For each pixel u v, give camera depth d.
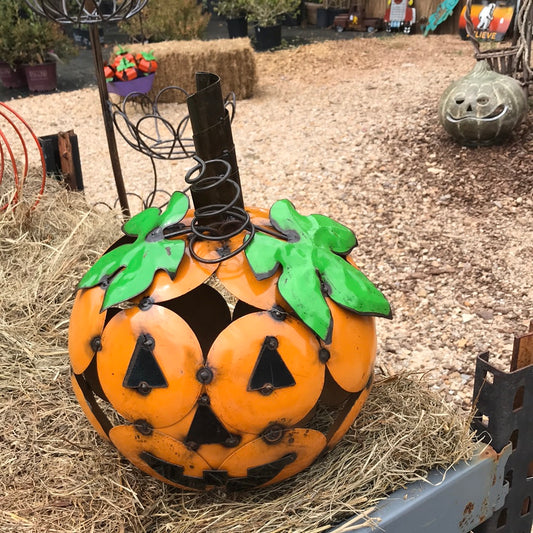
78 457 2.19
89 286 1.87
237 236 1.84
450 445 2.04
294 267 1.74
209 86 1.70
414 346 3.85
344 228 2.06
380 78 9.46
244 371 1.67
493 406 2.02
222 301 2.38
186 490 2.00
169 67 9.08
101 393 2.21
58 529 1.88
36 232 3.73
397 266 4.77
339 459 2.04
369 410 2.22
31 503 1.99
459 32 11.91
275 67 10.80
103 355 1.76
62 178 4.33
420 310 4.22
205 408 1.70
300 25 14.96
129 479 2.07
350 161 6.66
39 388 2.57
